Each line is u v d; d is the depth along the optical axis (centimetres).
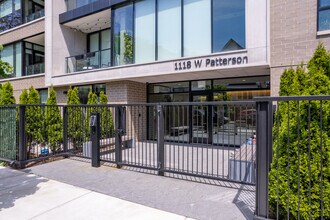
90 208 386
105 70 1012
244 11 756
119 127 634
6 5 1521
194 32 845
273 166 332
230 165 512
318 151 295
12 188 480
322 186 283
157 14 923
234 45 769
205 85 1000
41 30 1302
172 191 459
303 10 649
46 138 734
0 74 501
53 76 1195
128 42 1003
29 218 353
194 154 800
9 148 667
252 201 407
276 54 683
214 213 365
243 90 926
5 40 1500
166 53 903
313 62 326
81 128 778
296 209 302
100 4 1081
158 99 1112
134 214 364
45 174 576
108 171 599
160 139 557
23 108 642
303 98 282
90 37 1414
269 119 323
